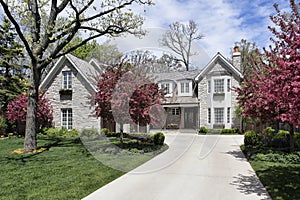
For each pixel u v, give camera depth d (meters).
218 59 21.48
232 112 20.56
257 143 11.77
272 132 13.28
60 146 11.64
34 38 10.46
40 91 18.23
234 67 20.81
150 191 5.34
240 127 19.95
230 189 5.47
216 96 21.09
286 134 11.70
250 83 9.00
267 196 5.00
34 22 10.42
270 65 7.65
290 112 4.35
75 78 18.47
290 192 5.09
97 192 5.25
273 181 5.91
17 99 17.17
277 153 8.97
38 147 11.17
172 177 6.46
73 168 7.22
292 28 4.96
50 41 10.50
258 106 8.16
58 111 18.78
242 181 6.11
